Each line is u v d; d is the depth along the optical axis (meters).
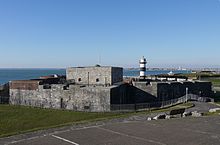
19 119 36.09
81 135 18.58
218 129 20.17
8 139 17.73
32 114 39.00
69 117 36.84
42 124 33.59
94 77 52.19
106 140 17.31
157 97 46.62
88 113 38.97
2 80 156.75
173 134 18.73
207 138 17.67
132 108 40.94
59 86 44.97
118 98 43.50
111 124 22.27
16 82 49.53
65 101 44.16
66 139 17.58
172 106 39.66
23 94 48.66
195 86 53.06
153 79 61.69
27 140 17.44
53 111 40.94
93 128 20.72
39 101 46.75
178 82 50.38
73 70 54.25
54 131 19.83
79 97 42.84
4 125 32.97
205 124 22.00
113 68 51.56
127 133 19.08
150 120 24.08
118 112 38.44
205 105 38.84
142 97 47.75
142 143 16.59
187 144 16.38
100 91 41.09
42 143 16.72
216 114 27.06
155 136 18.22
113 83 51.53
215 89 64.88
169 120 23.92
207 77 98.62
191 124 22.05
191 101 44.34
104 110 40.66
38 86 47.09
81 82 53.38
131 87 48.56
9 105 46.62
